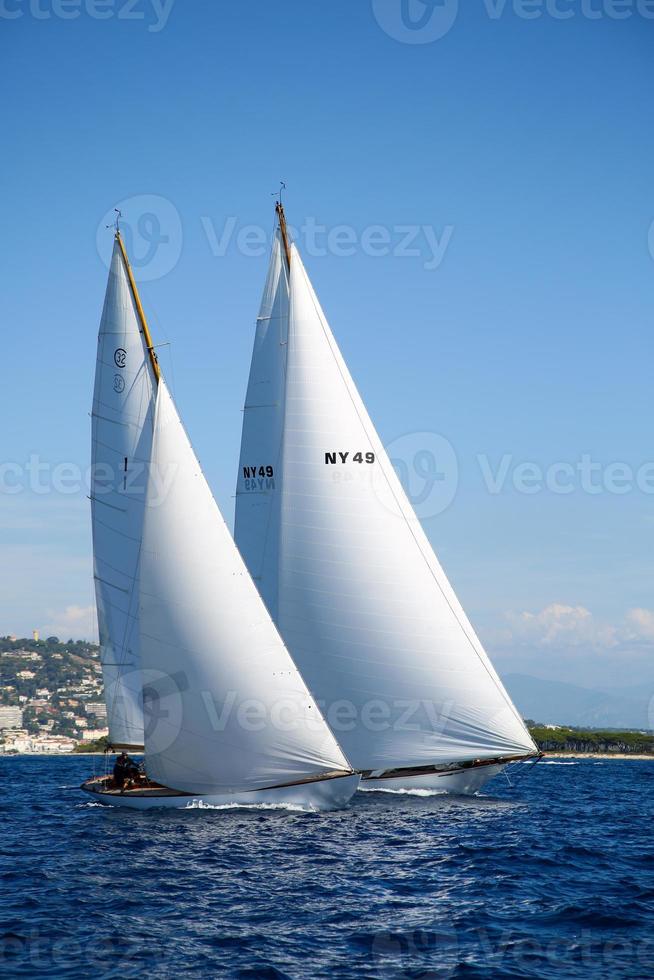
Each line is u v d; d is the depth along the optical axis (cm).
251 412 12825
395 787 13162
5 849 9612
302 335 12394
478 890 7756
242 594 10712
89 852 9225
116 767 12381
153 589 10819
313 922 6781
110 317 12006
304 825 10419
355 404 12331
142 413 11900
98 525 12144
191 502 10812
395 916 6950
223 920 6819
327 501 12206
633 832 11388
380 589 12112
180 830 10156
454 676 12225
